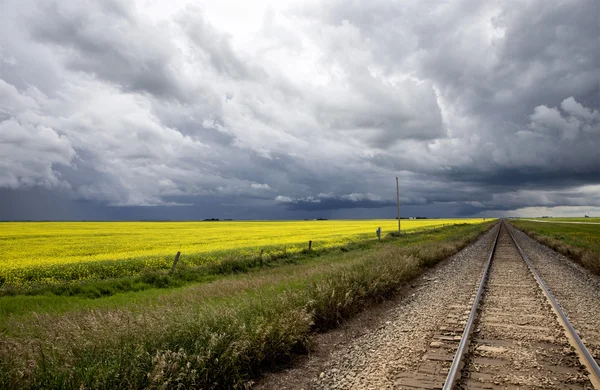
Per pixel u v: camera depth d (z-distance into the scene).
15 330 6.80
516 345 6.70
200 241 33.69
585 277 14.32
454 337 7.24
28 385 4.17
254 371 6.08
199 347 5.39
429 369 5.72
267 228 61.41
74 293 13.77
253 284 12.13
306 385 5.58
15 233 43.62
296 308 7.43
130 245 29.70
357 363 6.21
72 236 39.50
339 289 9.55
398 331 7.89
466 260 20.45
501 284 12.93
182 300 9.95
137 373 4.62
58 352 4.79
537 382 5.16
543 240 31.92
